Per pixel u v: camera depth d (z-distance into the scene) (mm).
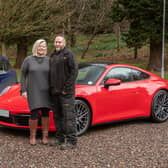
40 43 4852
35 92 4758
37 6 19734
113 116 5945
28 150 4621
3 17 18625
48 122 4949
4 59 9297
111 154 4480
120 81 5785
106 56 27203
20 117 5246
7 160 4176
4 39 19312
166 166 4027
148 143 5051
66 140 4941
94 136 5473
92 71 6059
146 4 17047
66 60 4613
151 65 19203
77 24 26562
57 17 20875
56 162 4125
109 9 27094
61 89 4645
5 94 5824
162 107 6723
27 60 4828
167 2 16625
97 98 5633
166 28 17375
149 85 6535
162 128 6125
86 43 34219
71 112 4738
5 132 5668
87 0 27016
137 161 4195
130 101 6168
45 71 4789
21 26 19000
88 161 4176
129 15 18109
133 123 6562
